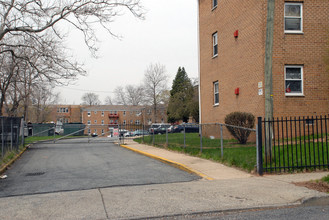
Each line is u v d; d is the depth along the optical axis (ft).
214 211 18.98
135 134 99.91
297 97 47.24
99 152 55.77
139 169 34.55
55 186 26.12
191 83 208.95
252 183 25.52
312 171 29.25
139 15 47.70
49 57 52.60
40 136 117.08
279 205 19.89
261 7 47.50
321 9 48.52
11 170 35.50
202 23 69.67
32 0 46.19
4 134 42.24
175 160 38.63
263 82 46.96
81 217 18.02
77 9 45.52
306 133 46.88
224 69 59.41
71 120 308.81
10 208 19.80
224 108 59.26
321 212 18.60
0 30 47.14
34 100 122.83
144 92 239.50
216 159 36.42
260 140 29.01
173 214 18.47
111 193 23.34
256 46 48.73
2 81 70.08
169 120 223.71
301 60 47.65
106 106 299.38
